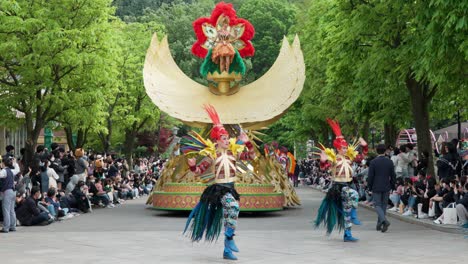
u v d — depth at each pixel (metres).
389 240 12.84
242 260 10.26
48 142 43.94
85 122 26.78
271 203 19.55
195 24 20.80
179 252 11.21
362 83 23.22
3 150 33.81
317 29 36.09
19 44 23.02
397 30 19.17
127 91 39.41
